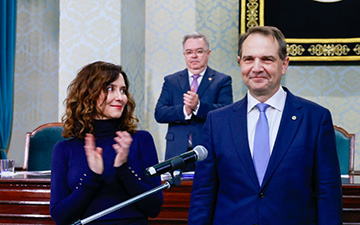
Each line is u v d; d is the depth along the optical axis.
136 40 5.88
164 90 4.36
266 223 1.81
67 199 1.88
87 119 2.00
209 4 6.12
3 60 6.40
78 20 5.41
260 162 1.89
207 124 2.03
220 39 6.08
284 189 1.83
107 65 2.03
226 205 1.91
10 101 6.51
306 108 1.94
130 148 2.04
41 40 6.76
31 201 3.18
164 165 1.60
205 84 4.20
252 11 5.90
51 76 6.77
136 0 5.88
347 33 5.84
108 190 1.95
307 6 5.87
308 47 5.87
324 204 1.83
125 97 2.01
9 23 6.48
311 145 1.88
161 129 6.14
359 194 2.95
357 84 5.92
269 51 1.85
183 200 3.12
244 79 1.93
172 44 6.17
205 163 1.99
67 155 2.02
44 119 6.76
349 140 4.32
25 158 4.25
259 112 1.95
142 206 1.95
